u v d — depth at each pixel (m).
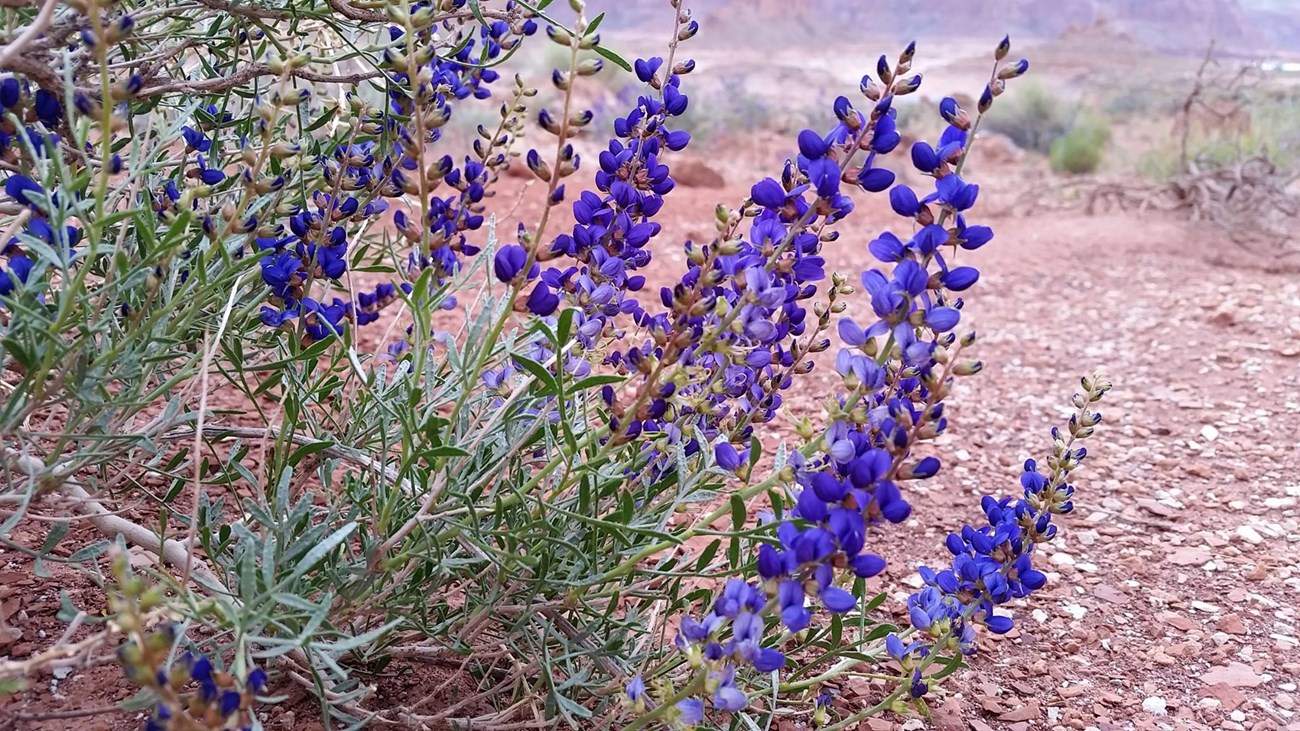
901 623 0.61
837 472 0.38
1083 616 0.63
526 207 1.55
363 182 0.45
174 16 0.46
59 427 0.51
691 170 2.15
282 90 0.38
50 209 0.34
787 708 0.50
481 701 0.47
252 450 0.63
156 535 0.44
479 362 0.38
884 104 0.37
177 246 0.38
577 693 0.45
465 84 0.47
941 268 0.36
